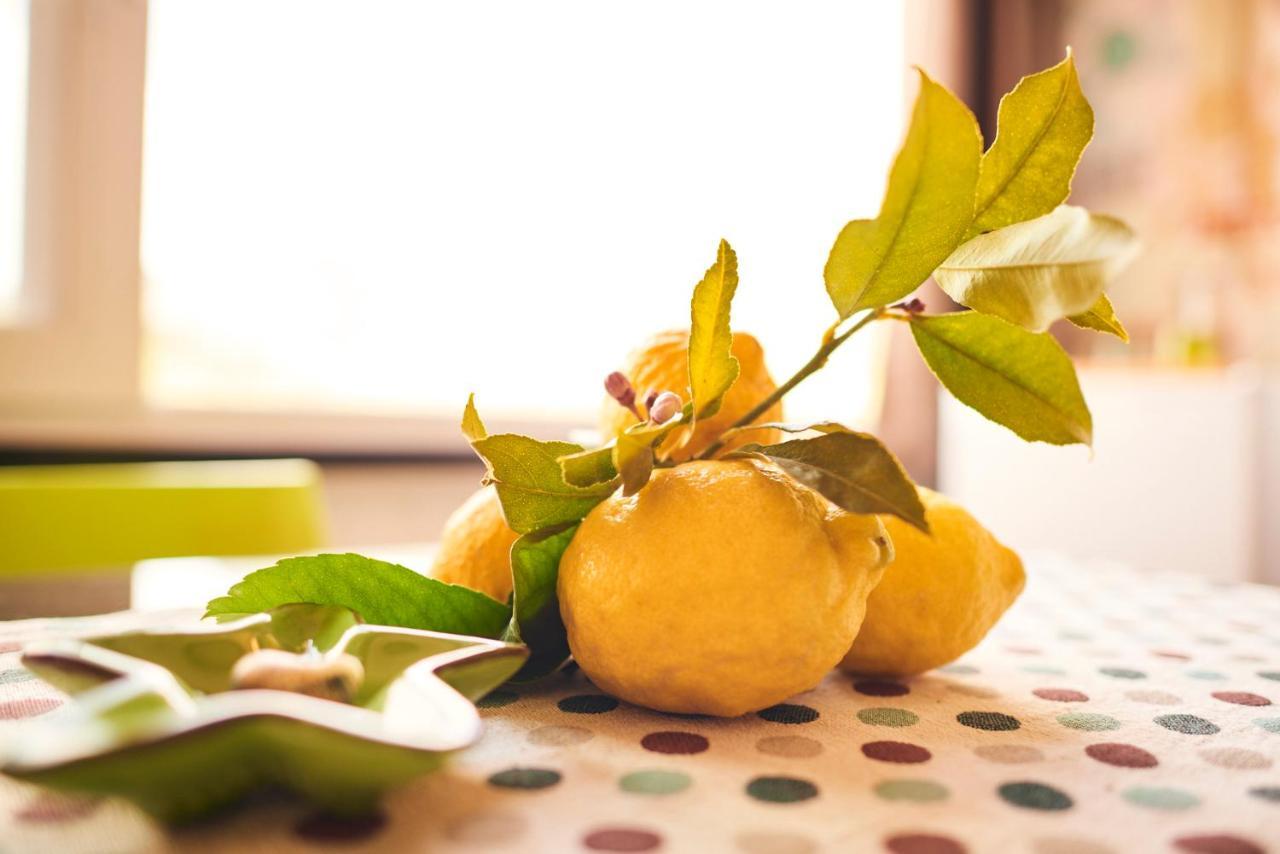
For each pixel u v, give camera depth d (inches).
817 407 86.6
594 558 14.8
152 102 53.2
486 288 65.3
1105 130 97.3
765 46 82.9
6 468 47.4
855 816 12.6
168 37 53.1
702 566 14.3
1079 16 98.2
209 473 52.4
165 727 11.1
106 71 51.6
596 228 71.0
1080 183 99.0
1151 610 22.8
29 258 50.8
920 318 15.0
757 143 82.4
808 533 14.7
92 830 12.0
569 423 71.2
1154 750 14.5
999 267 14.2
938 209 13.8
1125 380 78.0
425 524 63.7
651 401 15.5
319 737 11.3
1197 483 74.6
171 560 31.1
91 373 51.9
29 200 50.6
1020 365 14.8
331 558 15.2
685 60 76.4
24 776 10.7
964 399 15.2
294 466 42.5
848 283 14.5
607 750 14.2
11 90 50.4
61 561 32.7
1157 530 76.3
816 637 14.6
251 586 15.1
